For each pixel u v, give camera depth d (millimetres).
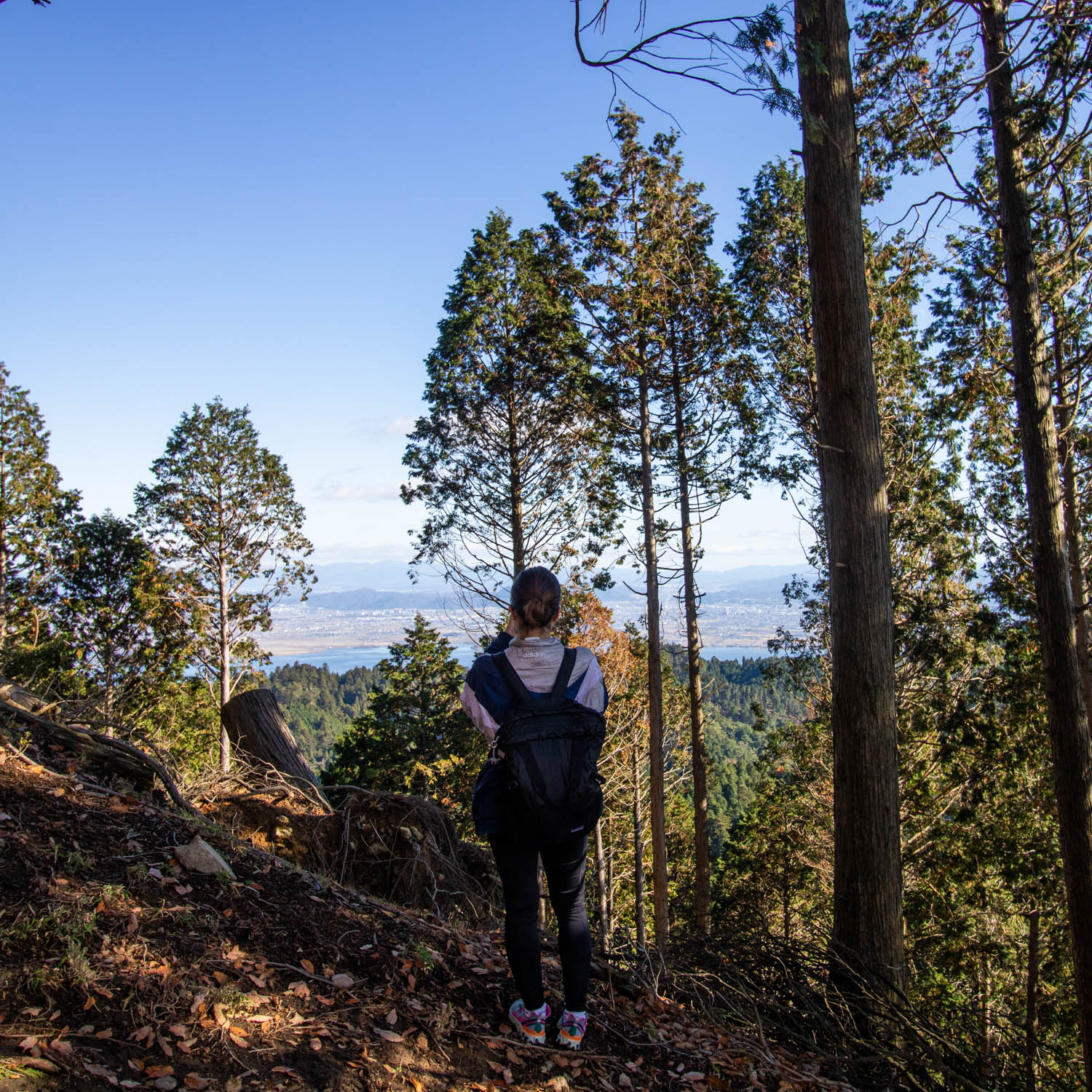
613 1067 2840
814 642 18766
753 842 25938
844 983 4527
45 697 4805
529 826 2535
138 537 26453
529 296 20312
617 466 19266
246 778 5430
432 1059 2475
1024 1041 4859
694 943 4633
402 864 4906
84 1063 1929
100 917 2498
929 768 17250
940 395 14727
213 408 27016
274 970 2619
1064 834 5742
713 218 17953
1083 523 13391
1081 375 8148
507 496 20406
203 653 26641
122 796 3451
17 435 23938
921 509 16781
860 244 5707
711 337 17859
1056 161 6312
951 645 15766
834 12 5766
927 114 8172
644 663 24609
